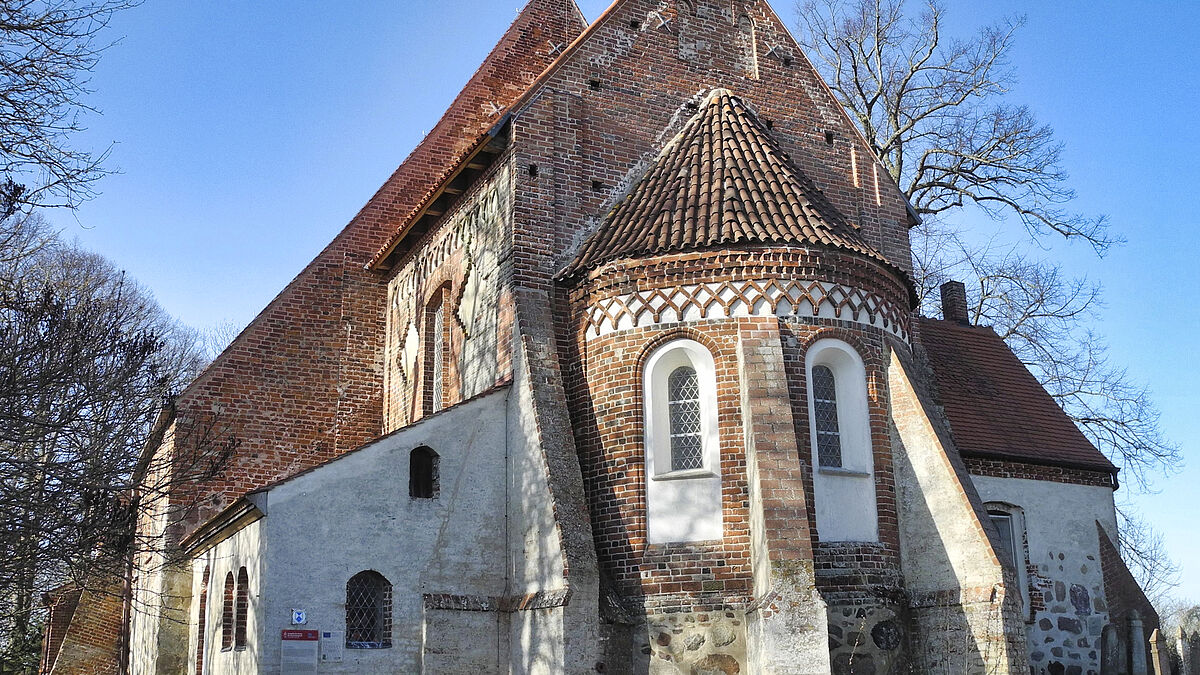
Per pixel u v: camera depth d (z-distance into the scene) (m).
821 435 18.75
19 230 32.00
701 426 18.44
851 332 19.08
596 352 19.41
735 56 24.23
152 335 23.91
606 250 19.72
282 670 17.00
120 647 26.47
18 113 14.77
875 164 24.88
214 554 20.75
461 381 22.50
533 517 18.41
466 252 22.84
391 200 28.00
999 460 23.55
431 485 19.02
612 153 22.17
